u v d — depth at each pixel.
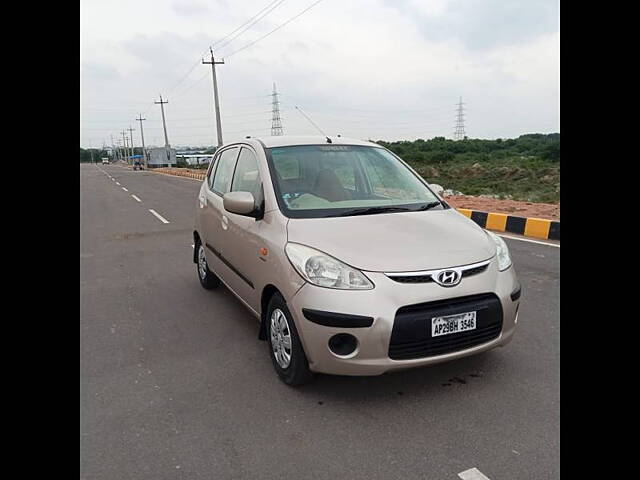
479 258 2.95
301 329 2.85
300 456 2.47
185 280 6.05
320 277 2.79
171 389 3.21
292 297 2.89
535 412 2.79
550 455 2.42
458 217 3.58
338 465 2.39
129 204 16.66
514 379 3.17
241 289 3.97
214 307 4.90
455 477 2.29
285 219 3.28
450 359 2.81
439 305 2.75
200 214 5.29
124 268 6.76
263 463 2.43
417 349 2.72
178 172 48.25
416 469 2.35
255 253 3.46
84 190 24.92
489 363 3.39
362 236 3.02
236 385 3.22
